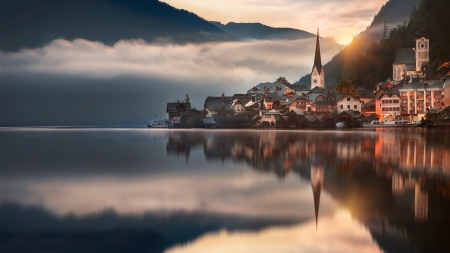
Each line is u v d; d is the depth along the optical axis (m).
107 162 50.91
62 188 33.88
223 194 31.00
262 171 41.59
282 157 52.66
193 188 33.41
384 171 39.91
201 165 46.84
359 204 27.56
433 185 32.97
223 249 20.52
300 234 22.27
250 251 20.31
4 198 30.20
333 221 24.19
